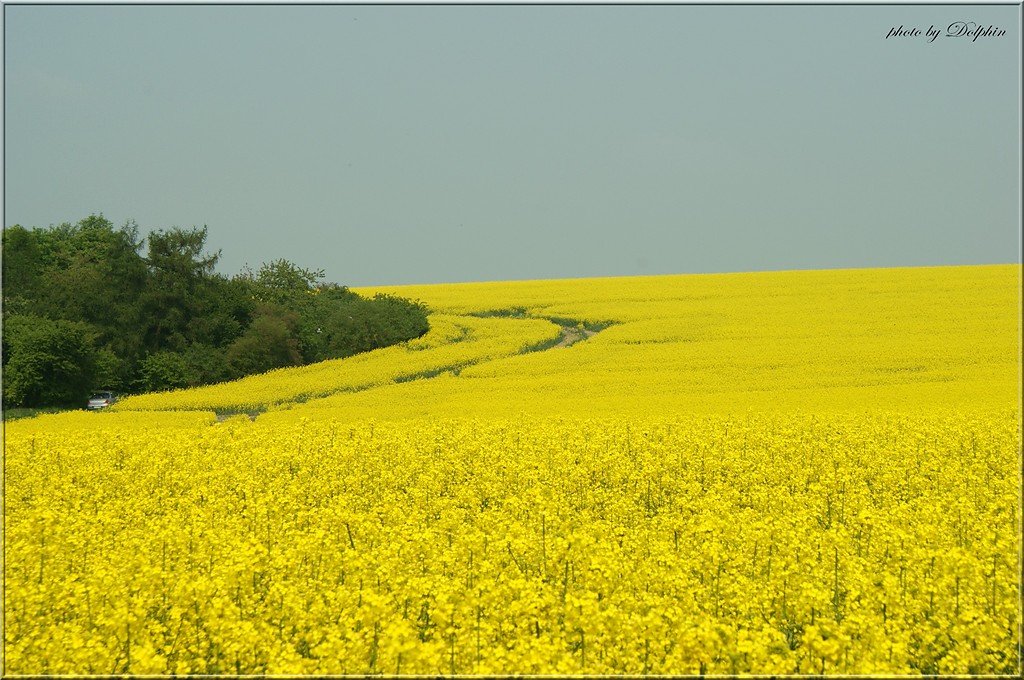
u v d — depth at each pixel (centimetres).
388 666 852
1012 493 1641
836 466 2058
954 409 2970
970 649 917
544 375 4553
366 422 2933
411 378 4869
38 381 4900
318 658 903
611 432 2467
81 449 2333
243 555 1112
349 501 1669
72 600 1023
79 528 1400
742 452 2202
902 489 1786
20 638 970
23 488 1884
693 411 3206
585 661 892
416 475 1988
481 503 1803
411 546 1202
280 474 2023
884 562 1182
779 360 4616
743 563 1148
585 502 1688
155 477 1978
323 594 1046
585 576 1091
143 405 4150
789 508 1596
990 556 1145
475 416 3188
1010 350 4662
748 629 945
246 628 905
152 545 1254
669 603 983
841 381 4056
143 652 865
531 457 2075
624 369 4609
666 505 1675
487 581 991
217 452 2278
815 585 1021
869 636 902
